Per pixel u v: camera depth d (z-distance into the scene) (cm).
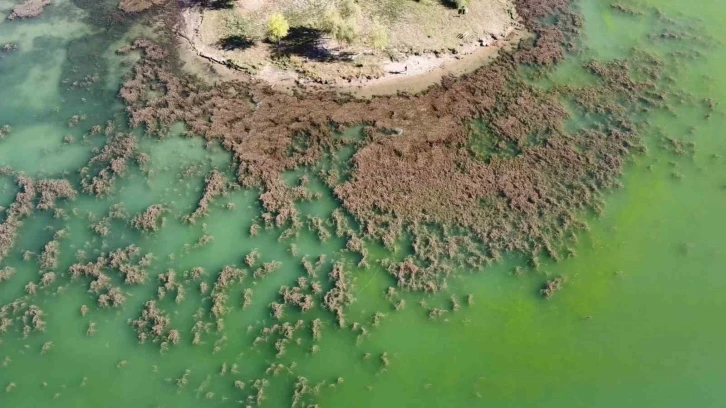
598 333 2381
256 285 2523
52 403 2206
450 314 2433
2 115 3231
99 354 2333
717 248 2669
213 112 3184
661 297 2502
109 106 3272
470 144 3070
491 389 2216
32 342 2375
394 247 2644
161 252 2638
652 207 2825
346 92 3306
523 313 2441
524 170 2944
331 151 3019
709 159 3033
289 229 2700
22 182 2895
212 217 2762
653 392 2217
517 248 2638
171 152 3034
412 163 2966
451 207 2780
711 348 2344
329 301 2447
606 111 3253
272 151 3022
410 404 2178
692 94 3369
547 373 2264
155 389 2233
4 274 2558
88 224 2742
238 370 2275
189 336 2369
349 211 2761
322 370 2273
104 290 2509
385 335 2369
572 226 2723
